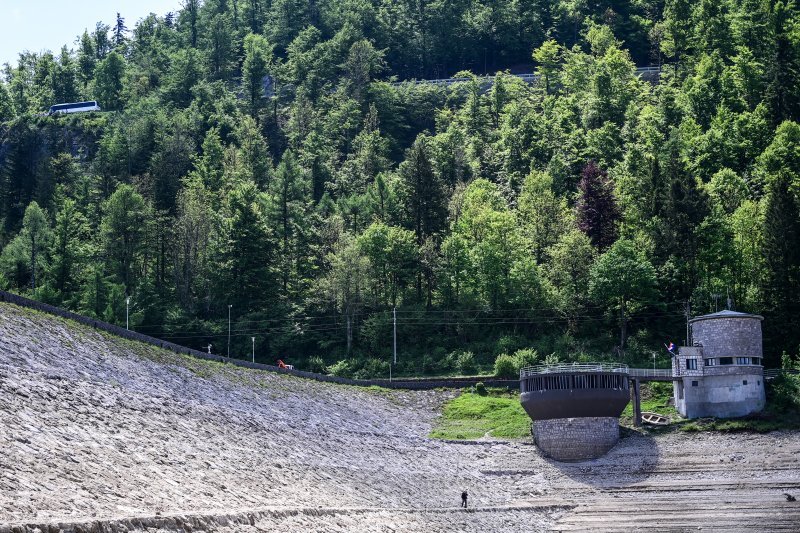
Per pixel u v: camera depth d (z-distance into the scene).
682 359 131.62
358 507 86.44
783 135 198.75
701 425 126.69
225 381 117.31
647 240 171.62
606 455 122.94
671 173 175.50
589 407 123.75
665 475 115.25
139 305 178.88
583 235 175.25
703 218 168.00
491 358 162.38
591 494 112.12
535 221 190.12
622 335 160.00
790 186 179.62
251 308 180.25
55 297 179.12
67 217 196.62
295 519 74.00
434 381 148.75
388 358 168.62
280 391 124.12
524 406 128.00
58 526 52.94
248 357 172.00
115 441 80.38
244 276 180.75
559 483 116.69
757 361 131.38
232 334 174.25
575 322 166.50
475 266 177.75
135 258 193.75
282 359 171.50
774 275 151.88
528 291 170.88
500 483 117.19
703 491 108.94
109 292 176.50
